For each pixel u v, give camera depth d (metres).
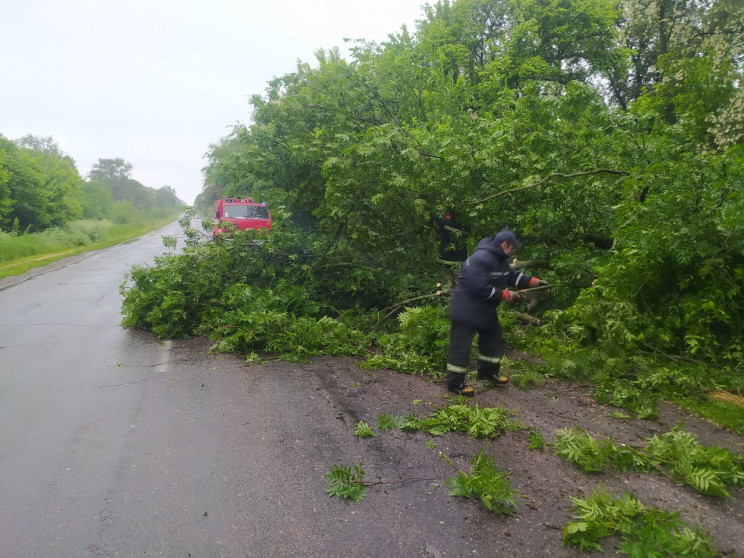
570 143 7.05
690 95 14.45
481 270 4.69
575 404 4.52
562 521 2.80
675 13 15.73
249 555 2.53
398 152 7.02
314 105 10.02
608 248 7.25
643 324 5.29
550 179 6.70
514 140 7.08
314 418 4.25
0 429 4.04
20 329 7.88
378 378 5.33
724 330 5.22
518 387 4.95
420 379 5.29
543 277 7.03
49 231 29.89
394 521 2.81
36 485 3.18
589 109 6.97
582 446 3.49
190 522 2.80
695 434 3.87
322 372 5.56
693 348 4.96
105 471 3.36
